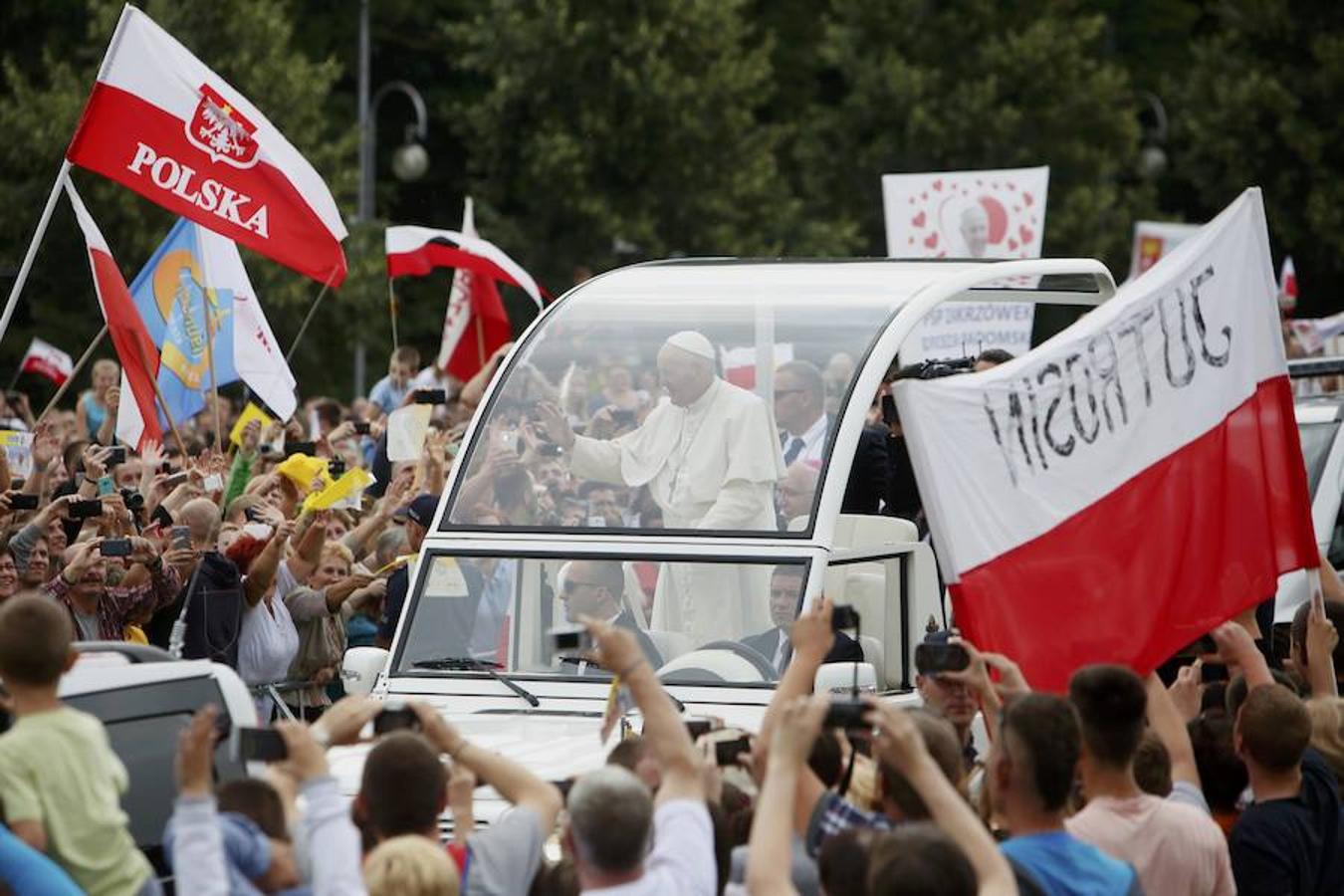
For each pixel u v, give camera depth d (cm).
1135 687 2478
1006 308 5631
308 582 4153
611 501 3684
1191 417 3144
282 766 2227
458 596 3644
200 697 2594
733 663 3497
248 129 4350
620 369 3791
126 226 10481
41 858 2112
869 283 3934
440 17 15600
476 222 13288
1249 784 3016
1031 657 2903
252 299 4984
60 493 4612
